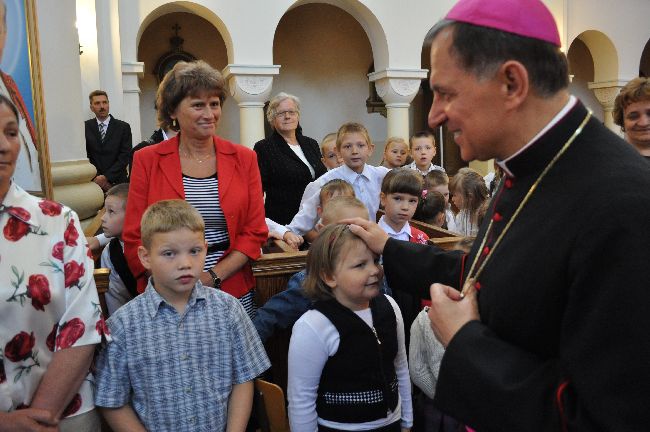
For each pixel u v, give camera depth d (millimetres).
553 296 930
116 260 2426
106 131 6086
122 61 8500
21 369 1399
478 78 982
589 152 973
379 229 1698
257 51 9430
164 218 1665
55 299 1458
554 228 938
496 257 1060
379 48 10414
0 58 2557
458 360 1010
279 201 3908
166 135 4719
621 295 827
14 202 1432
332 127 13023
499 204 1135
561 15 11281
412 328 2053
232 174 2283
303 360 1712
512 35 956
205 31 11703
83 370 1488
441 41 1026
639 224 840
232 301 1822
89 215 3939
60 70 3586
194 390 1696
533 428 902
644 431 804
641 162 942
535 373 934
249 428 2229
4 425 1343
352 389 1732
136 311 1701
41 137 2855
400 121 10477
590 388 836
